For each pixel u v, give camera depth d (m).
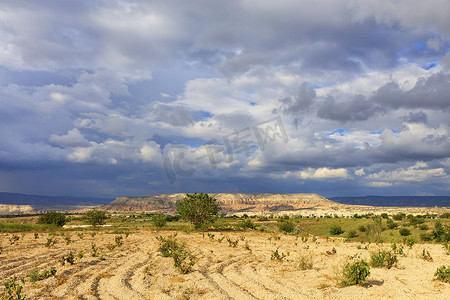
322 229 68.56
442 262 16.25
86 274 13.13
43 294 10.02
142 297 9.87
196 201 45.50
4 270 13.99
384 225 60.88
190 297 9.78
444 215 89.69
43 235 33.09
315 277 12.60
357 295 9.81
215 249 22.86
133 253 20.20
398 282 11.48
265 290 10.41
